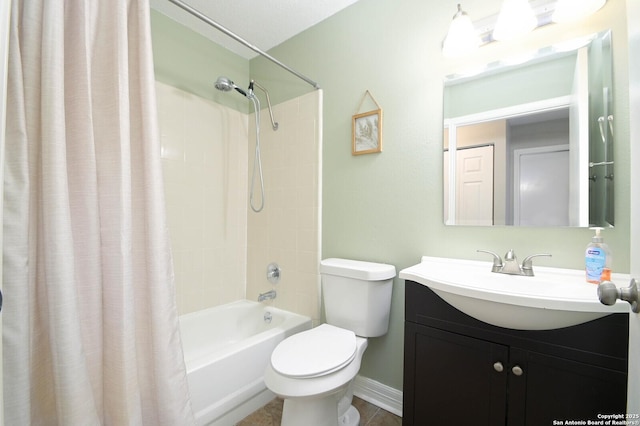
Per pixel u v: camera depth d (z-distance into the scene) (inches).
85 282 34.7
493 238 50.6
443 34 56.1
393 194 61.8
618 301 30.3
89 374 34.6
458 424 40.3
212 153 81.4
